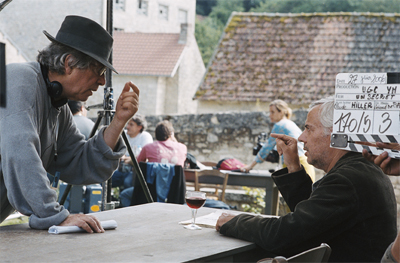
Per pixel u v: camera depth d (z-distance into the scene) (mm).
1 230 2051
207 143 9672
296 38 13492
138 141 6320
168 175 5160
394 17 13188
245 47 13727
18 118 2014
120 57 23547
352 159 2090
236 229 2104
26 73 2088
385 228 1991
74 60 2162
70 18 2213
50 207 2035
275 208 5922
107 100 3404
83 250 1778
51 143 2299
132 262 1646
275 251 1988
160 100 23578
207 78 13336
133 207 2758
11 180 2004
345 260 1979
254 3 28781
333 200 1931
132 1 29406
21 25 18531
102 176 2459
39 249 1771
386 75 1766
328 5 23516
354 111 1830
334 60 12805
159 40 24406
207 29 31750
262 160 5859
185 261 1686
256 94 12750
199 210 2705
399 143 1719
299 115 9227
